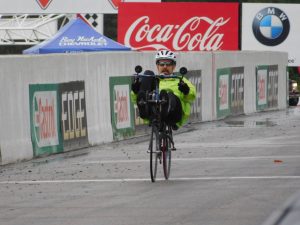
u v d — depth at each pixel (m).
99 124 34.34
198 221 16.17
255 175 23.36
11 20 72.12
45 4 67.00
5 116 27.81
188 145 32.72
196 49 65.62
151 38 65.31
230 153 29.58
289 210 6.76
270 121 44.94
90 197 19.95
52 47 50.69
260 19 67.38
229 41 65.88
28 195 20.58
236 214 16.89
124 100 36.62
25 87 28.95
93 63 33.91
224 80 47.28
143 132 38.31
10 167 27.08
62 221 16.58
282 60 56.69
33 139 29.42
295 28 67.56
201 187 21.16
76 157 29.73
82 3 66.62
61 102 31.28
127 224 16.05
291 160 27.11
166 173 22.84
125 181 22.89
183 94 22.48
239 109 49.50
